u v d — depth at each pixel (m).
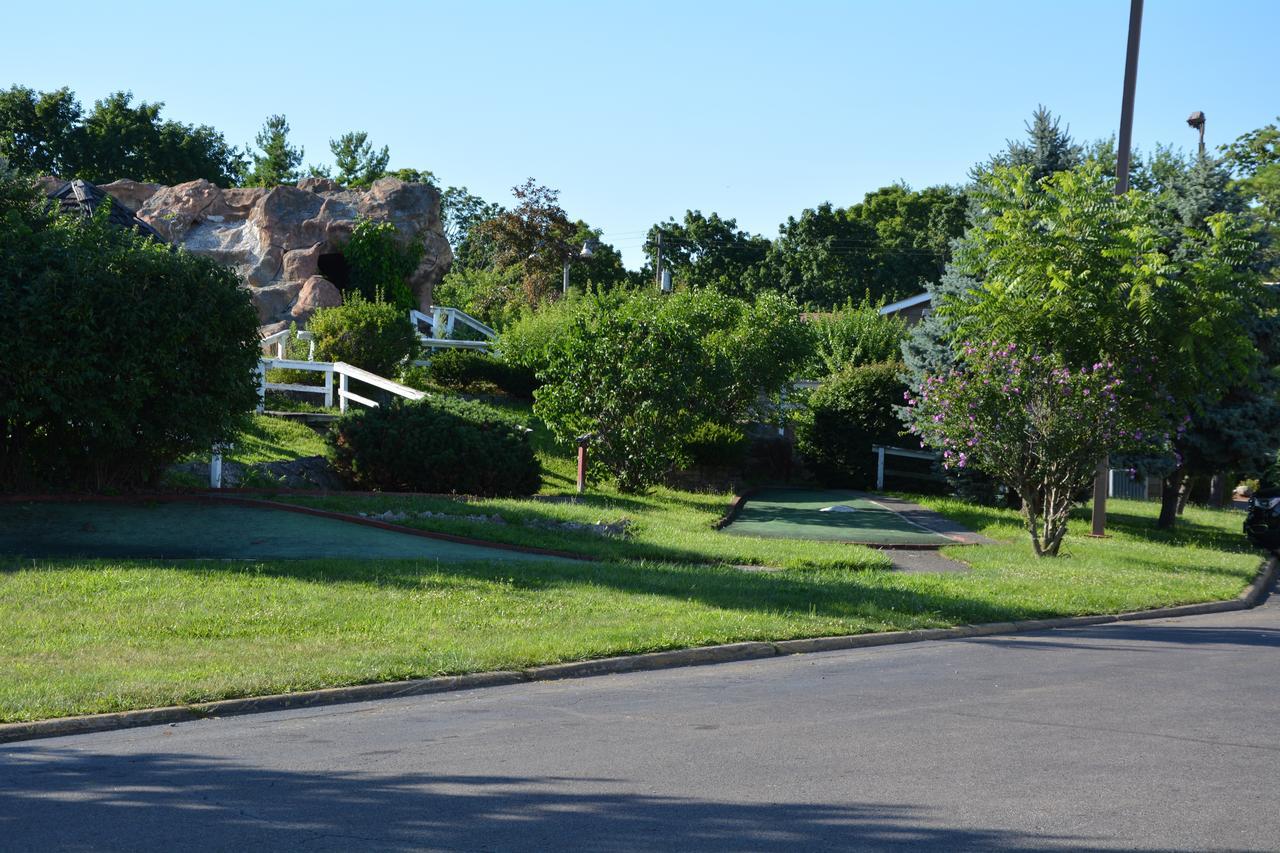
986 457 18.67
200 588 10.84
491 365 29.36
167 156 64.56
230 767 6.38
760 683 9.07
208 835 5.23
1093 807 5.84
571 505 18.92
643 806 5.76
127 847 5.06
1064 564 17.44
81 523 13.96
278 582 11.32
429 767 6.43
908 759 6.74
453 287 58.81
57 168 62.69
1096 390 18.19
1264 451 25.67
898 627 11.59
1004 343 19.47
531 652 9.32
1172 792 6.14
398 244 34.31
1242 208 26.23
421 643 9.48
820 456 30.06
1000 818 5.64
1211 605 14.75
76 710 7.25
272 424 21.92
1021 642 11.48
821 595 12.79
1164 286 19.47
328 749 6.81
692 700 8.37
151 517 14.61
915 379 28.45
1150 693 8.87
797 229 74.38
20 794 5.82
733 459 25.91
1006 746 7.09
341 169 70.38
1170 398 20.28
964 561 17.55
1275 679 9.59
